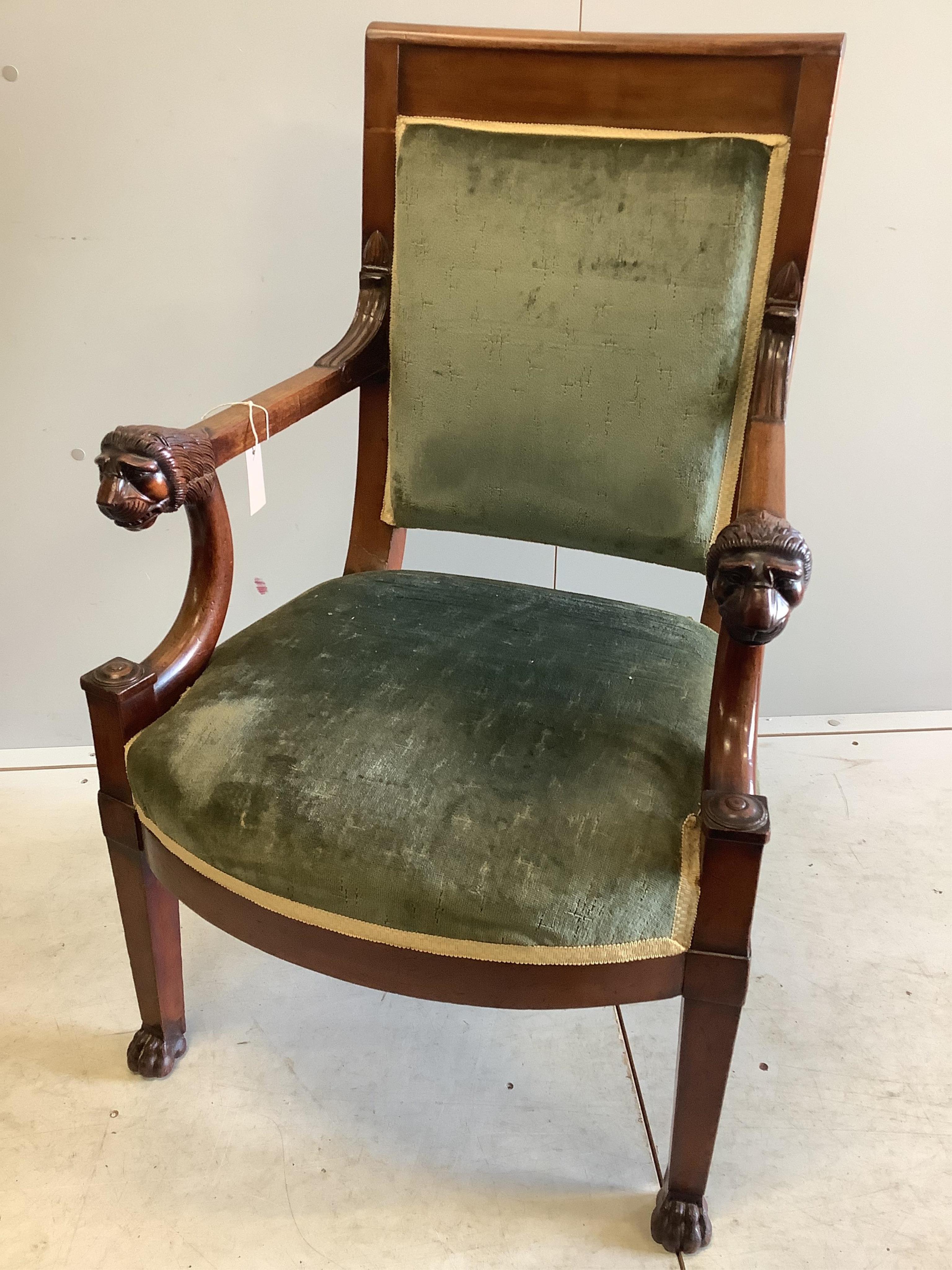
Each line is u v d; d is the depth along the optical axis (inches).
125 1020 41.9
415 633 34.5
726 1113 38.2
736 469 35.8
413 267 36.7
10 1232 33.5
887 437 51.8
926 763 57.9
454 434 37.9
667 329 34.5
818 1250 33.5
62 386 49.3
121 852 33.0
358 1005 43.1
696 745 29.6
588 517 37.6
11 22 41.8
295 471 51.8
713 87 33.3
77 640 55.7
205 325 48.3
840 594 56.6
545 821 26.4
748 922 25.7
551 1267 32.9
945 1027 41.9
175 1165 36.0
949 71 43.6
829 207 46.3
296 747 28.6
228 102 43.8
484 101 35.3
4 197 45.0
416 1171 36.0
